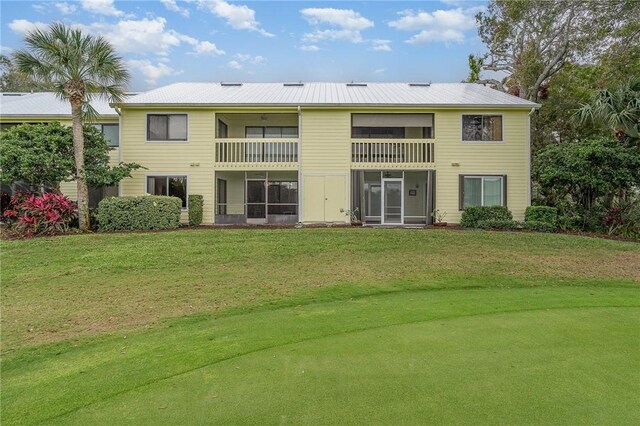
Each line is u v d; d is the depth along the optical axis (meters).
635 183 15.26
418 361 4.24
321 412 3.21
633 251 11.87
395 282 8.58
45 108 18.89
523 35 24.17
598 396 3.38
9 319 6.38
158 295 7.68
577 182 15.42
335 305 6.97
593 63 22.52
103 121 18.31
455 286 8.33
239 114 18.98
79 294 7.77
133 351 4.94
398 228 15.67
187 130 17.66
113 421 3.21
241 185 19.86
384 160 17.97
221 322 6.12
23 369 4.49
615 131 16.42
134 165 16.41
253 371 4.11
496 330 5.28
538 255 11.16
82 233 13.94
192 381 3.93
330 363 4.26
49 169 14.32
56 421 3.27
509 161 17.62
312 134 17.88
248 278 8.87
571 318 5.81
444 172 17.69
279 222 18.50
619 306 6.52
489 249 11.80
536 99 23.92
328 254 11.10
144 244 12.05
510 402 3.30
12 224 14.90
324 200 17.89
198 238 12.99
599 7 21.19
